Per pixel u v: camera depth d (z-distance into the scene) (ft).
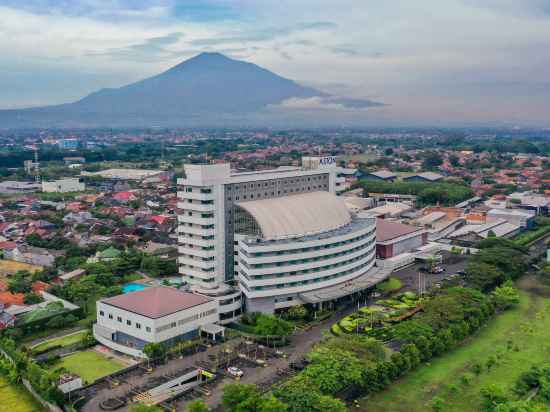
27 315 620.08
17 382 479.82
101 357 532.73
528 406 398.83
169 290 589.32
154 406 397.60
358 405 431.02
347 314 638.94
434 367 497.46
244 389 410.52
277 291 628.28
